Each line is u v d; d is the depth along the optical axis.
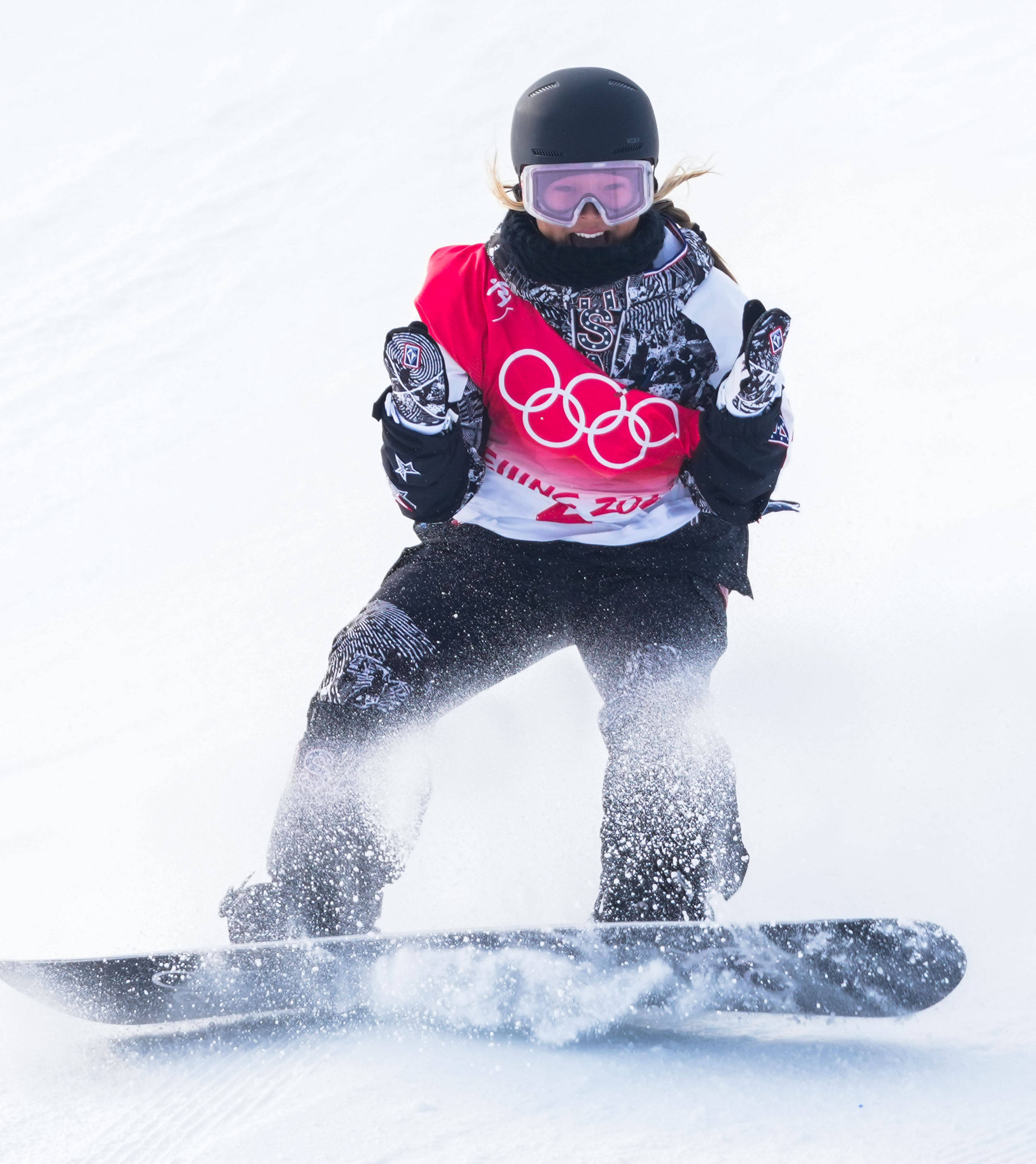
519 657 10.52
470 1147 7.46
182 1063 8.94
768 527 20.59
